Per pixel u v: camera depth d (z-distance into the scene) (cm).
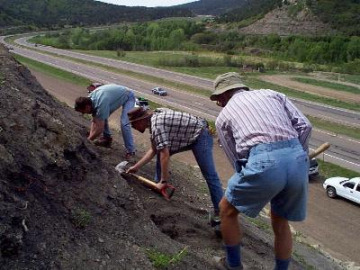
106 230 399
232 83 384
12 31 15262
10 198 346
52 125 446
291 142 337
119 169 569
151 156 572
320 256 786
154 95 4703
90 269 343
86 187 429
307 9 13862
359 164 2614
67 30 16550
